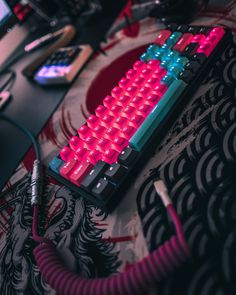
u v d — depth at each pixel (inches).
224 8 25.4
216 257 14.1
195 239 15.1
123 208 18.2
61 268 16.6
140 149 19.0
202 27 22.6
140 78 21.9
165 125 19.7
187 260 14.1
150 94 20.6
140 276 14.3
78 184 19.3
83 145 20.9
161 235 16.0
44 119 27.0
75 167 20.0
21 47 38.5
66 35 34.3
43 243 18.1
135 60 26.6
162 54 22.7
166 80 20.8
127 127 19.7
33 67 32.4
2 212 22.4
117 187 18.1
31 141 26.0
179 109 20.3
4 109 30.6
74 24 36.8
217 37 21.7
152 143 19.1
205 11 26.3
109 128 20.6
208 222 15.4
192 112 20.2
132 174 18.5
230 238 14.4
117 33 31.1
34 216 19.9
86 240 17.8
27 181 23.2
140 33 29.3
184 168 18.0
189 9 26.7
